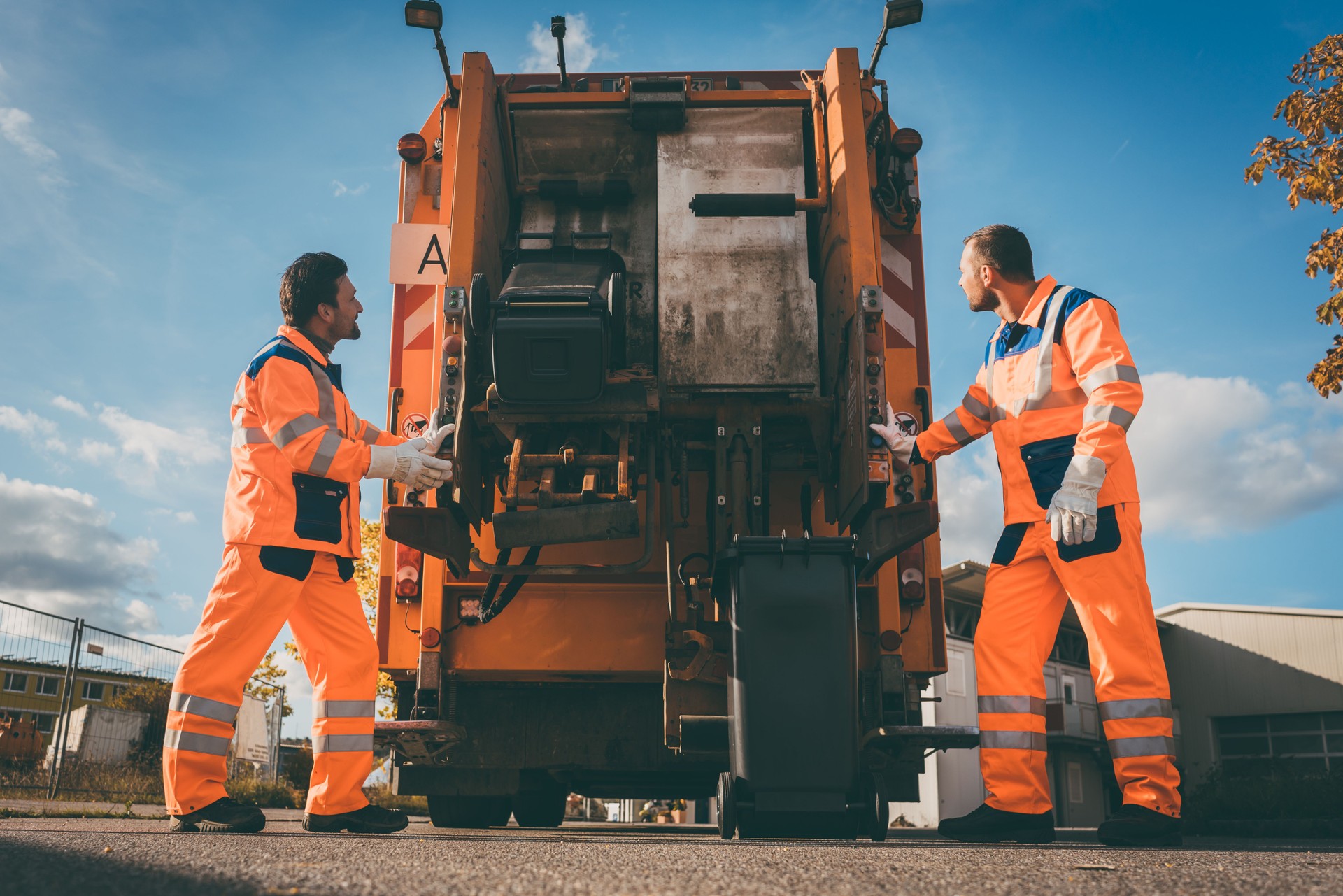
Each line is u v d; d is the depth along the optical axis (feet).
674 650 11.62
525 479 12.79
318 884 4.72
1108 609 9.09
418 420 15.02
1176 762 8.91
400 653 14.03
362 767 10.34
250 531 9.87
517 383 12.00
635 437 12.69
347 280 11.50
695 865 5.91
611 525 11.81
